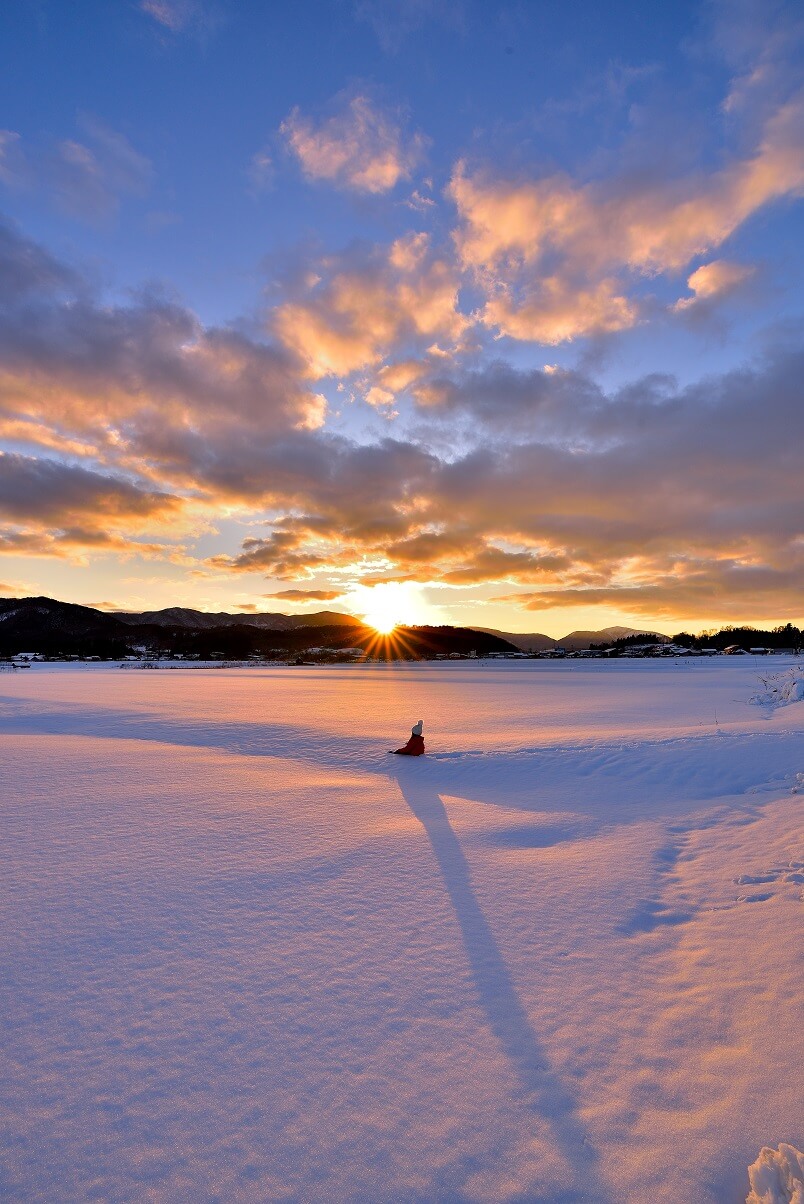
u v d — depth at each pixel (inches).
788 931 161.5
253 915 176.9
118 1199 82.1
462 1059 111.5
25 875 207.2
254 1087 104.1
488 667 3179.1
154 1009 127.6
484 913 180.1
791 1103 98.4
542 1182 85.0
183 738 576.1
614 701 949.2
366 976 142.2
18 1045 115.1
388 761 462.9
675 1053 112.4
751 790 343.3
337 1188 84.2
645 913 180.1
